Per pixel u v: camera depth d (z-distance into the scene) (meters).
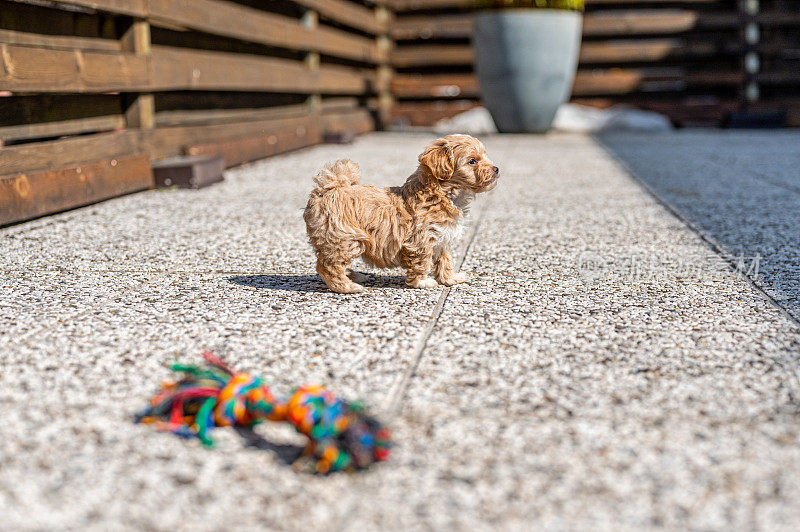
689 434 1.14
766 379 1.34
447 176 1.73
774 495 0.98
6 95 2.16
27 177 2.13
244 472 1.04
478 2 4.01
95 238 2.07
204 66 2.79
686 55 4.46
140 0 2.48
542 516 0.94
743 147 3.52
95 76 2.33
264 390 1.17
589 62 4.53
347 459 1.03
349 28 4.23
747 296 1.74
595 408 1.23
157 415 1.19
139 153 2.54
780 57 4.46
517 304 1.71
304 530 0.92
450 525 0.93
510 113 4.08
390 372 1.37
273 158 3.25
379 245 1.75
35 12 2.26
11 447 1.10
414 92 4.67
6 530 0.91
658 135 4.11
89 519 0.93
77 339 1.53
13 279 1.81
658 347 1.49
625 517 0.94
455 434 1.14
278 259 1.95
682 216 2.27
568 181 2.77
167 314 1.67
